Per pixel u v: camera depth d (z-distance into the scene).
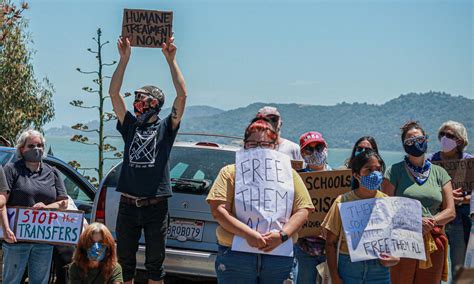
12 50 17.12
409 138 6.73
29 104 17.31
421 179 6.82
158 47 7.26
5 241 6.75
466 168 7.59
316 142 7.00
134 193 6.90
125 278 7.05
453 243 7.75
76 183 9.24
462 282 3.05
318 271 6.67
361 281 5.95
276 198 5.51
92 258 6.39
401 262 6.59
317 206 6.79
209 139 8.88
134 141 7.00
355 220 5.94
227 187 5.59
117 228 7.07
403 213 5.99
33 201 6.76
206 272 7.43
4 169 6.76
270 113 7.33
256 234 5.36
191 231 7.54
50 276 7.46
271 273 5.51
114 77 7.20
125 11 7.26
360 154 6.06
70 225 6.78
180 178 7.95
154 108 7.04
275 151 5.69
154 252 7.00
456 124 7.83
